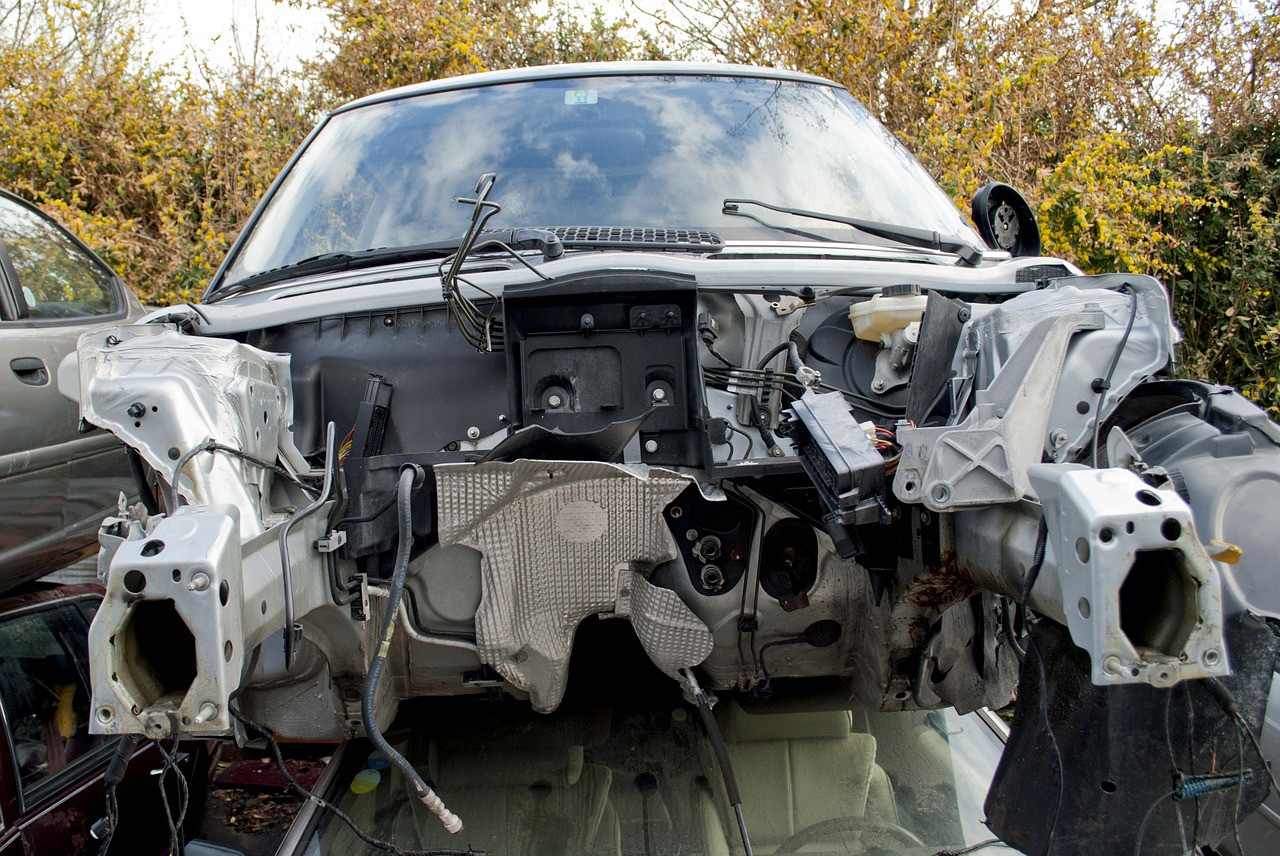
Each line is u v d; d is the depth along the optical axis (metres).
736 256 2.46
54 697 3.27
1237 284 9.41
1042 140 9.78
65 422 3.60
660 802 2.18
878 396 2.26
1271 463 1.61
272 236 3.14
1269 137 10.00
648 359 2.09
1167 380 1.90
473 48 10.71
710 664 2.31
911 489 1.70
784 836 2.10
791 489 2.16
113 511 3.87
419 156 3.13
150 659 1.43
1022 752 1.77
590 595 2.09
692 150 3.03
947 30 9.52
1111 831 1.65
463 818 2.13
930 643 2.12
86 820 3.12
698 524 2.20
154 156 10.34
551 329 2.10
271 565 1.63
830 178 3.05
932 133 8.69
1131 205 8.89
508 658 2.07
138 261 9.31
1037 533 1.61
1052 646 1.71
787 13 9.85
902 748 2.32
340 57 10.84
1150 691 1.60
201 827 3.91
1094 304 1.80
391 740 2.36
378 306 2.30
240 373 1.86
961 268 2.49
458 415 2.26
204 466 1.69
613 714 2.42
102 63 12.34
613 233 2.58
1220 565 1.55
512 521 1.96
